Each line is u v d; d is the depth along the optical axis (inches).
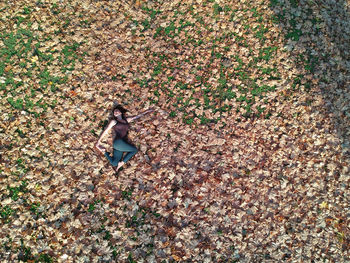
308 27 302.7
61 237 249.3
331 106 287.7
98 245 251.9
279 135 279.7
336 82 294.0
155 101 282.2
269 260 256.5
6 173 256.8
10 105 270.7
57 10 290.7
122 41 289.9
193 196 264.2
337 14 312.5
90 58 283.4
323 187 271.7
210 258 254.1
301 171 273.6
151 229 257.4
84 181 261.4
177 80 286.7
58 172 260.5
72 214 254.1
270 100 287.4
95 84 279.3
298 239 261.3
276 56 295.6
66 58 282.4
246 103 285.9
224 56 293.3
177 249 254.2
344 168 276.8
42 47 282.5
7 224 249.3
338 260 260.2
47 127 268.4
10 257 244.5
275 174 271.7
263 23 300.7
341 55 302.0
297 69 293.6
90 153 268.1
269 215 264.5
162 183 265.4
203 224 259.3
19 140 263.6
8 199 253.0
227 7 302.5
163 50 291.4
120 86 281.4
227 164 271.7
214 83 287.6
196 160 271.9
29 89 274.2
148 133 275.3
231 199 265.0
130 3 298.0
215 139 276.4
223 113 282.4
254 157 273.9
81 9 292.8
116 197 262.4
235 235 258.8
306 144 278.5
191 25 298.2
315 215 266.7
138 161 269.4
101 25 291.1
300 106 285.4
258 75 291.6
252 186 268.7
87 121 272.5
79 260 247.1
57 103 273.4
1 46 280.4
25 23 285.4
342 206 270.2
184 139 275.7
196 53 292.5
